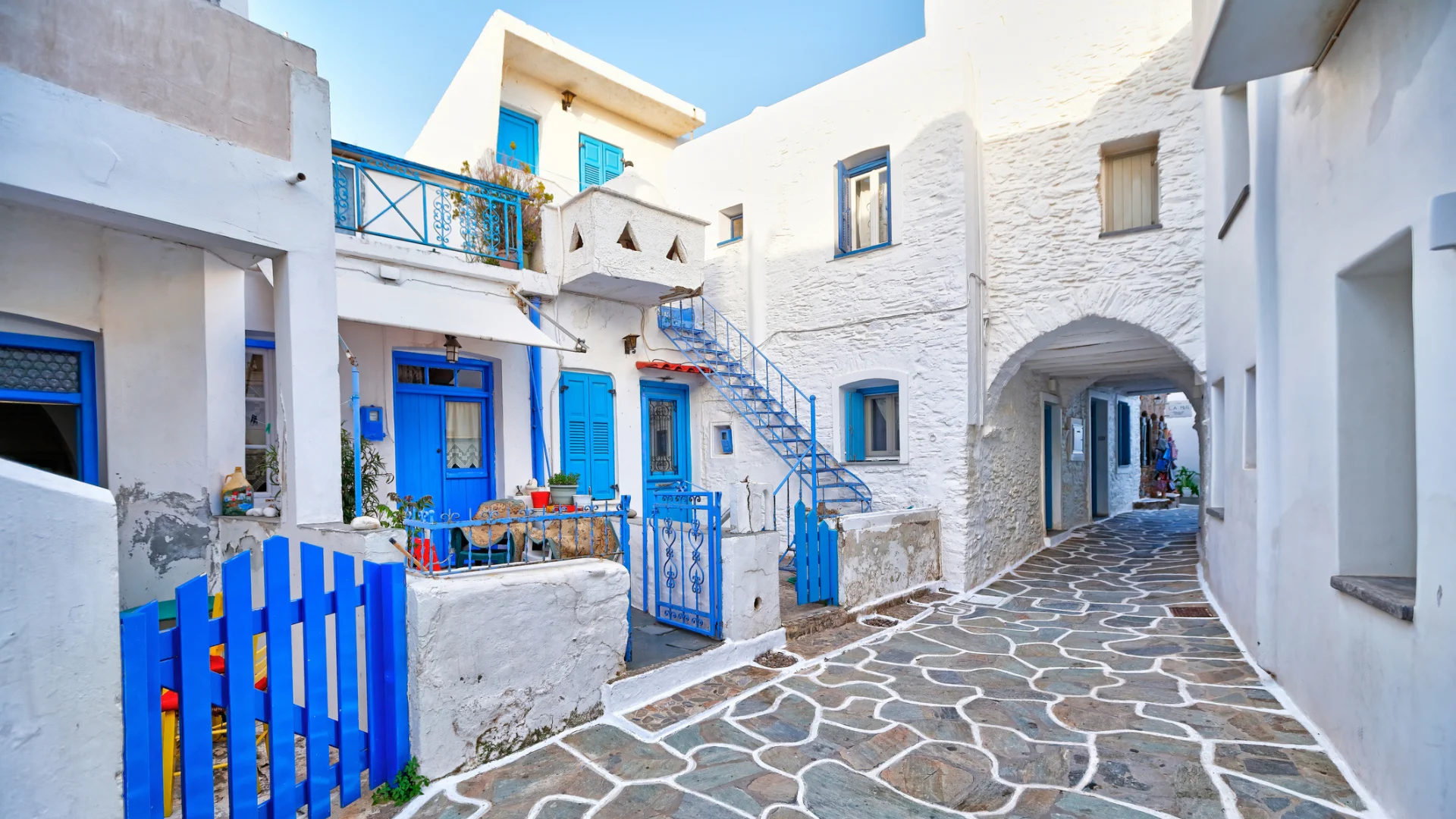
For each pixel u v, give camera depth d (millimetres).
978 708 4457
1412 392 3537
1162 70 7609
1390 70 3043
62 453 5207
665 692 4656
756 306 10484
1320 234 3896
